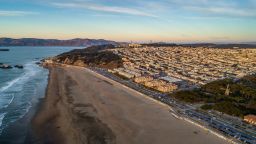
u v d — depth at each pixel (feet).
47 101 398.21
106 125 297.74
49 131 281.33
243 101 393.09
